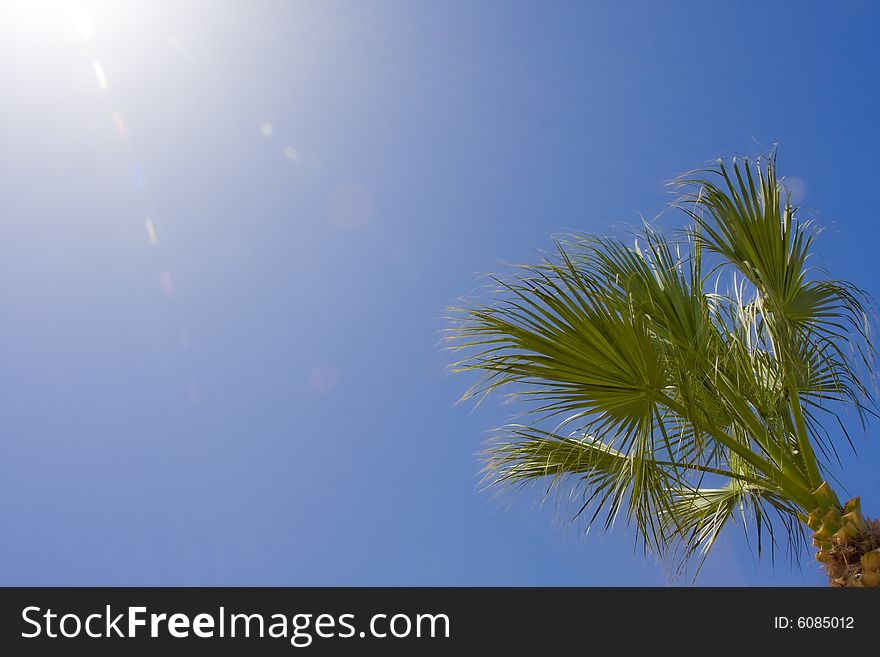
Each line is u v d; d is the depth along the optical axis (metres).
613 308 3.80
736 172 4.19
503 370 3.95
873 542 3.74
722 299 4.61
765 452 4.20
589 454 4.43
